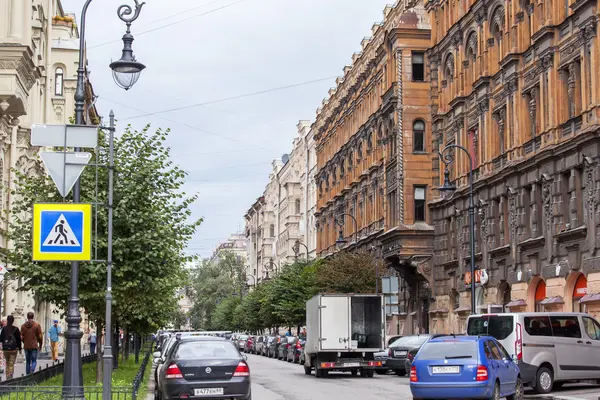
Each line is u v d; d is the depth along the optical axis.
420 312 57.53
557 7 37.53
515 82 42.00
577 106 35.88
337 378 36.66
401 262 55.38
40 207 17.47
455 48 51.50
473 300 36.41
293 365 51.53
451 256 52.41
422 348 20.61
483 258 46.41
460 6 50.59
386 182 60.84
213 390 19.55
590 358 26.19
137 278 28.03
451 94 52.94
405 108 56.56
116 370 37.47
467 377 19.88
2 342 27.94
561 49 37.12
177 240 29.05
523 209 41.16
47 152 17.98
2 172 36.91
